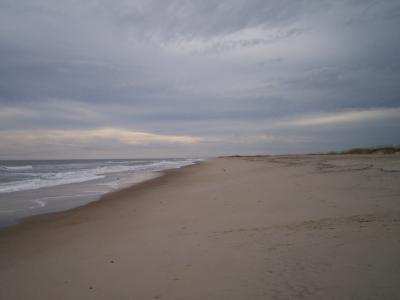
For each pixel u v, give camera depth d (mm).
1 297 3346
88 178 20562
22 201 10930
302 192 8086
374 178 9336
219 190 10547
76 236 6020
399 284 2596
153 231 5695
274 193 8461
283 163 25453
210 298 2768
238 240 4426
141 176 21797
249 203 7375
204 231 5219
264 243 4129
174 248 4418
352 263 3143
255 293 2768
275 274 3117
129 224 6645
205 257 3871
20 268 4324
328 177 10633
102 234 5969
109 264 4062
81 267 4086
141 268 3764
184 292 2963
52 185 16109
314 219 5121
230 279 3133
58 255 4793
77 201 10852
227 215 6328
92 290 3299
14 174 25422
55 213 8781
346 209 5605
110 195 12172
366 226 4344
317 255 3475
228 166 29172
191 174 21547
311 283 2822
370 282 2695
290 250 3738
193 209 7500
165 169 31203
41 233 6488
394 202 5801
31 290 3492
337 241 3852
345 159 23250
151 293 3037
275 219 5473
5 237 6234
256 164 28312
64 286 3512
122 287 3275
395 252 3283
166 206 8477
